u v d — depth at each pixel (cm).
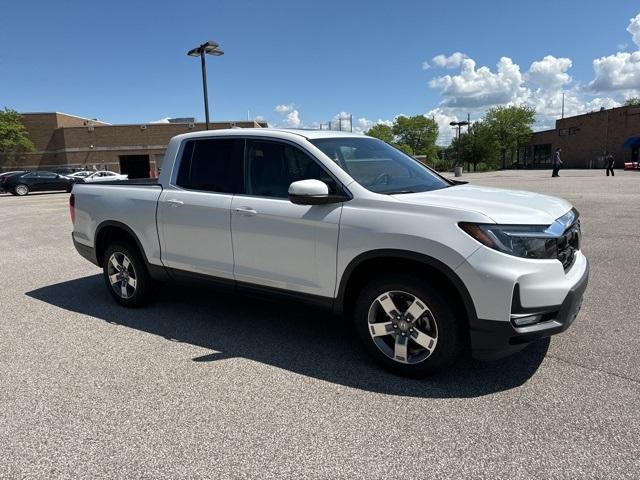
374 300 371
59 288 644
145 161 4703
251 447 283
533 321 328
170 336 458
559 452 271
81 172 3306
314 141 416
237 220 428
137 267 526
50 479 259
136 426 307
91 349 430
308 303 405
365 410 321
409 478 254
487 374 367
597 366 374
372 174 409
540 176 3338
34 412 326
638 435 284
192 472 263
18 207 1983
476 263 322
